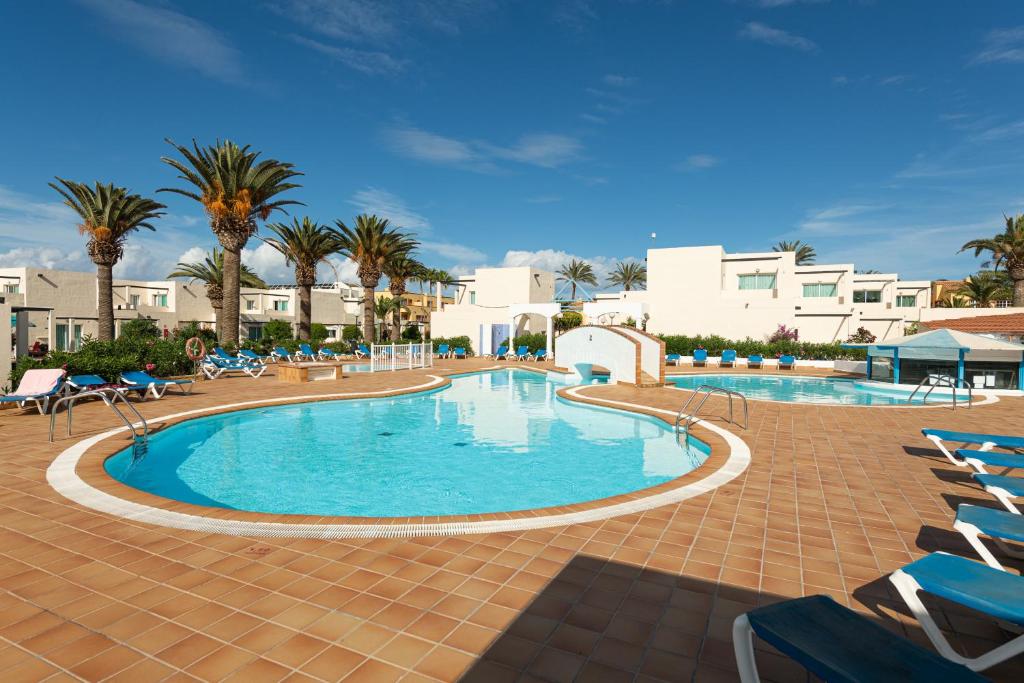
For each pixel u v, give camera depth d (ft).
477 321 118.21
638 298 118.93
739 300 111.65
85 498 18.25
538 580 12.74
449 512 21.90
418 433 37.04
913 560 14.08
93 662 9.38
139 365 49.49
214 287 119.03
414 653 9.76
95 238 76.13
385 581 12.59
